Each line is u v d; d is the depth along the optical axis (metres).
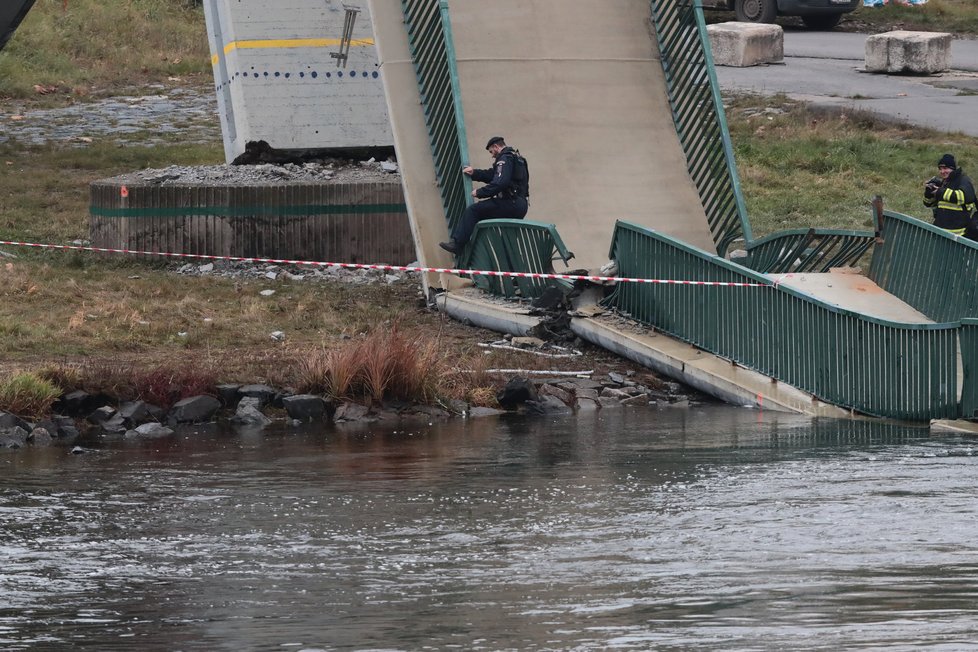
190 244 83.88
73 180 108.56
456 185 77.62
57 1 177.12
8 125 134.25
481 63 80.25
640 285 67.88
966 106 130.50
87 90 154.75
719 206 79.44
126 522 39.34
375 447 51.12
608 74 82.12
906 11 183.38
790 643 28.17
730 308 62.88
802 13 168.00
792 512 39.94
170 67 166.00
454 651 28.12
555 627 29.56
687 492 42.75
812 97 135.12
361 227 84.50
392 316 73.25
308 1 99.69
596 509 40.53
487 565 34.59
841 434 53.69
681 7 82.75
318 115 98.88
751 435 53.50
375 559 35.25
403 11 80.25
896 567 34.03
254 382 59.47
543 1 82.69
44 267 79.06
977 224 74.56
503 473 46.03
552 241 69.12
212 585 33.09
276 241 83.81
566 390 61.78
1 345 62.56
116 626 30.05
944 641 28.19
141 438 53.31
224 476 45.81
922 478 44.66
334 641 28.84
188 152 121.31
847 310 58.19
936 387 55.88
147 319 69.38
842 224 95.88
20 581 33.47
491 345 68.38
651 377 65.19
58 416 54.59
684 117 82.25
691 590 32.25
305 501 41.94
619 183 79.69
